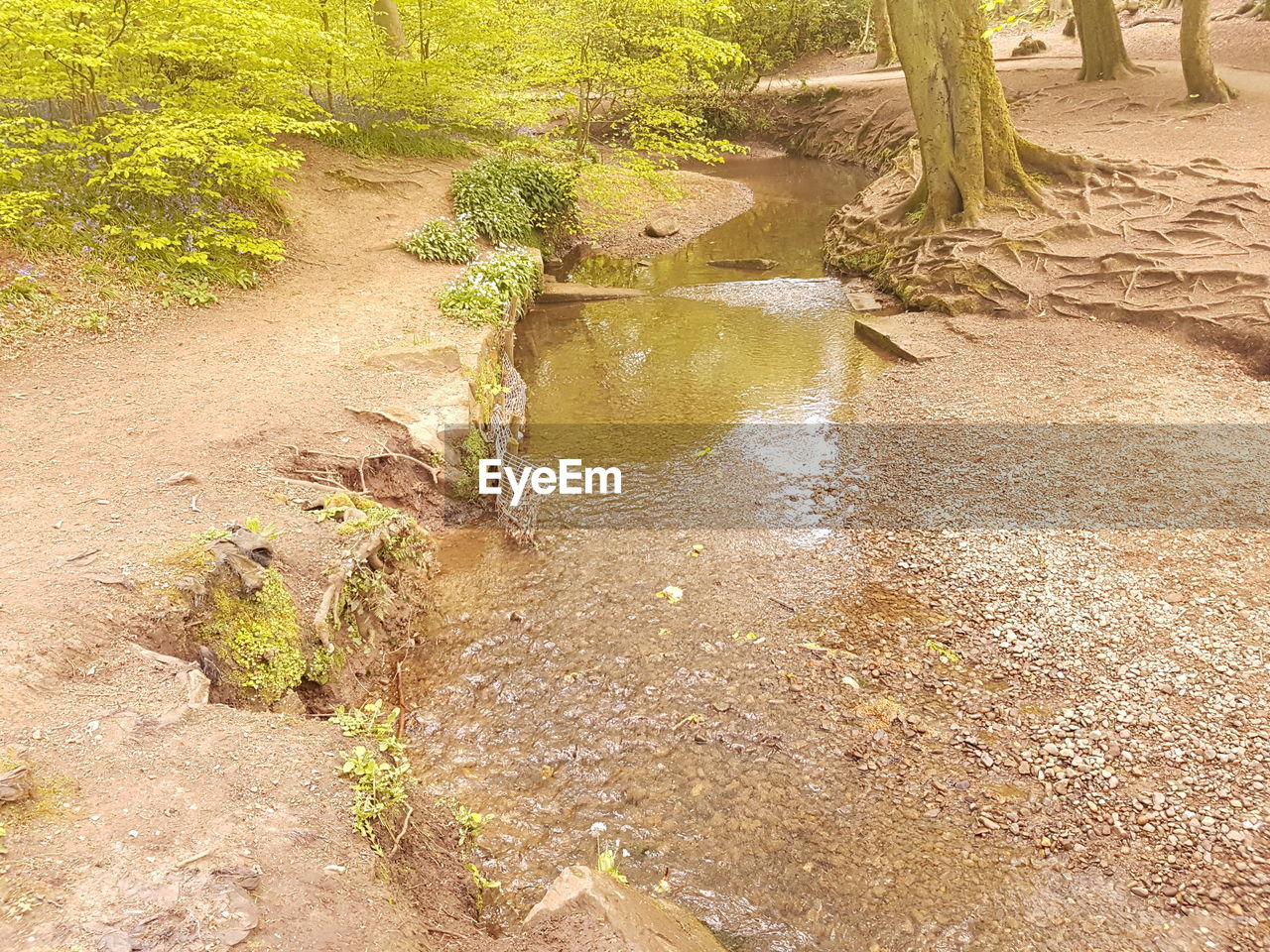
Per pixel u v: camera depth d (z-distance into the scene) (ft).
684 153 58.13
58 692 11.37
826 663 17.76
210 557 14.71
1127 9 102.01
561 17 54.54
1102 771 14.53
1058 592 19.63
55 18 28.73
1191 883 12.42
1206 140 52.75
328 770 10.67
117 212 33.42
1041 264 40.78
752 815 14.05
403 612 18.92
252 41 32.89
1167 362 32.48
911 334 38.32
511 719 16.47
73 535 15.78
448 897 10.69
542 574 21.54
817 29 128.06
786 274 54.13
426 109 60.39
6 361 24.90
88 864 8.41
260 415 22.98
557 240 58.18
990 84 46.09
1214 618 18.24
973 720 15.97
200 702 11.69
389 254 41.01
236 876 8.52
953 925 11.98
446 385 26.21
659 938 9.41
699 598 20.35
